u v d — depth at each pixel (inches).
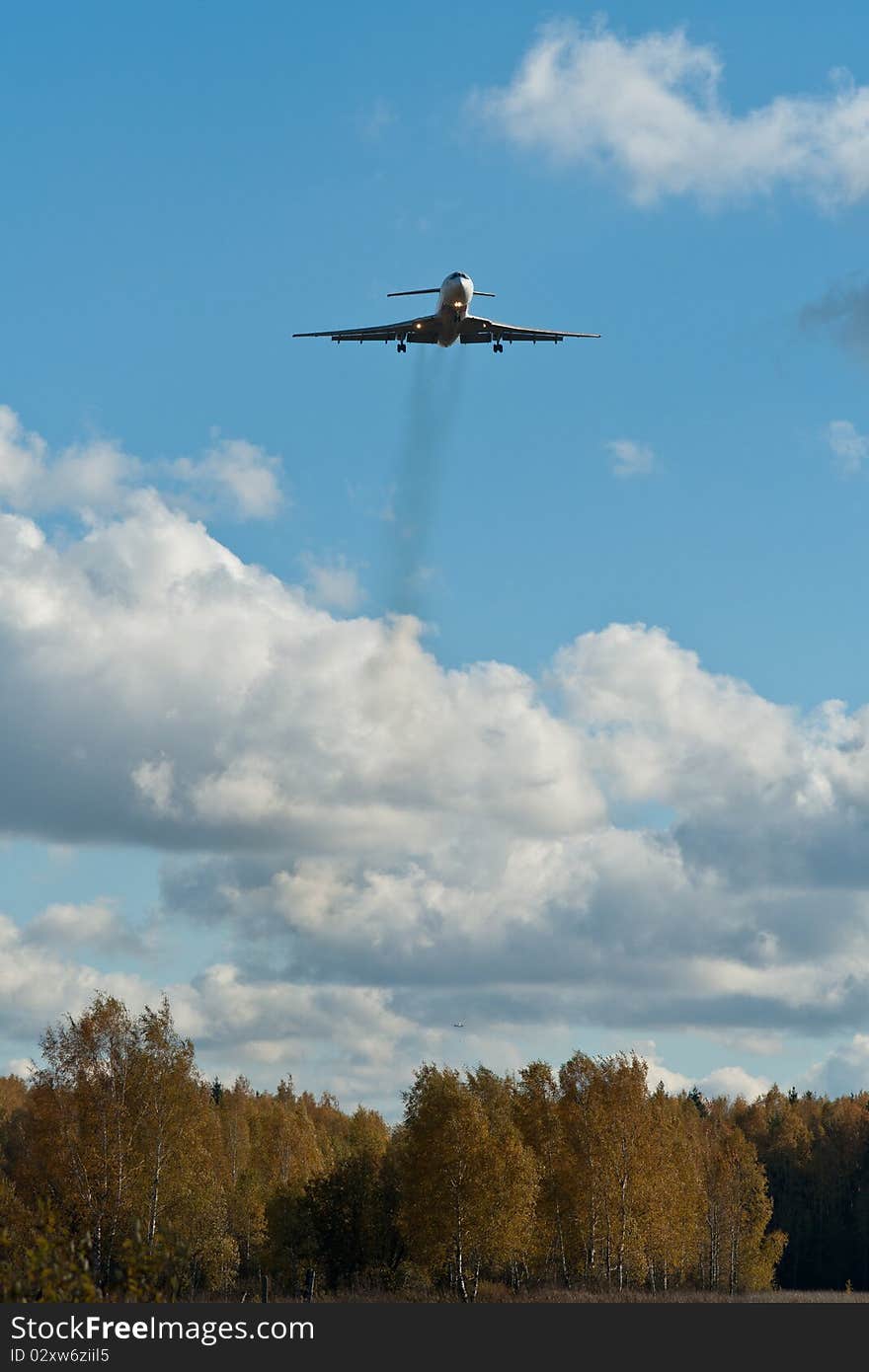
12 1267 1561.3
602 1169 5467.5
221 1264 4884.4
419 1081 5137.8
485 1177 4827.8
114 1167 4345.5
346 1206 5580.7
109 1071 4530.0
